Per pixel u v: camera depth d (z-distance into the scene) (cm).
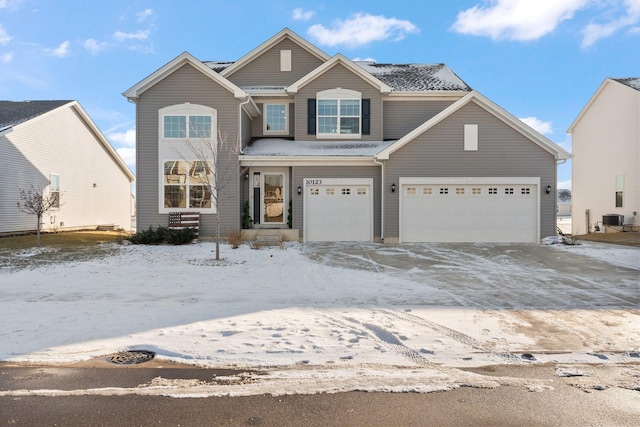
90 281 953
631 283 932
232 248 1447
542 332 602
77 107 2278
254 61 1981
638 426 360
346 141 1828
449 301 774
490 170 1603
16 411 385
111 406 396
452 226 1617
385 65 2280
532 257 1291
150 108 1652
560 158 1590
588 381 449
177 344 555
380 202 1662
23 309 720
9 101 2252
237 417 376
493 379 454
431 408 392
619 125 2231
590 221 2502
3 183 1784
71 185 2261
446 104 1898
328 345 551
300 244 1585
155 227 1652
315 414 381
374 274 1030
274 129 1938
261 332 598
